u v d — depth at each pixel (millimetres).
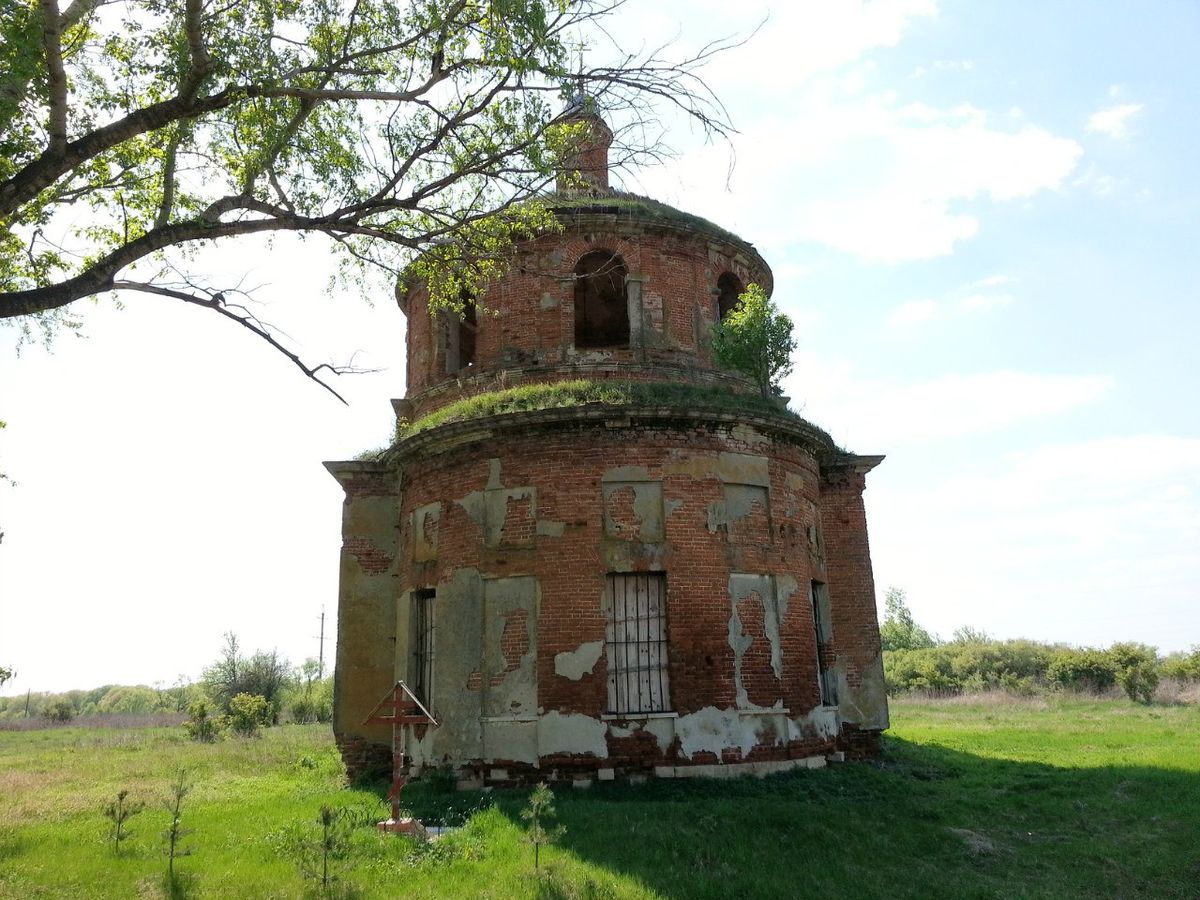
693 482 16453
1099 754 20625
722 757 15203
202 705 36531
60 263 12609
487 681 15758
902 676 63031
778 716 15984
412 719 12195
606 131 19656
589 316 24391
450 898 8797
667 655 15680
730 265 21000
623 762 14992
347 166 12234
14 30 8539
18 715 90188
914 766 18406
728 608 16047
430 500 17656
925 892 9656
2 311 9102
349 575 19750
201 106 10062
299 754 23859
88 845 11453
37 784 18906
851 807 13500
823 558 18766
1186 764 17750
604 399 16688
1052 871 10867
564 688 15312
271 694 52094
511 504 16453
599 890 8977
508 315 19156
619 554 15898
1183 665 52781
